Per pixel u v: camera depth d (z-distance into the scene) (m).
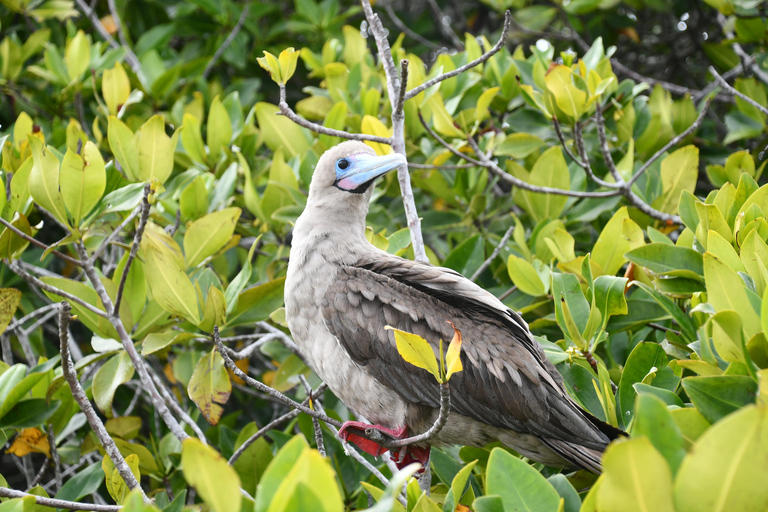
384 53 9.96
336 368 9.37
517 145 12.73
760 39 13.95
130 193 9.30
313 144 13.06
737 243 8.21
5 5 16.44
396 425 9.26
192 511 6.91
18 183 9.57
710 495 4.28
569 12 17.36
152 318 10.19
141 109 15.59
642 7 17.22
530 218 13.14
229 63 18.58
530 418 8.59
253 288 10.13
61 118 15.62
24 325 14.07
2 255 9.00
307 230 9.90
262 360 13.43
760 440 4.12
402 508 6.50
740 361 6.36
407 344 6.03
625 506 4.40
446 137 13.21
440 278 9.20
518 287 10.24
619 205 12.73
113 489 7.55
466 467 6.32
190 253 10.30
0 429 9.24
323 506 4.12
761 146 14.09
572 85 10.91
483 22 20.55
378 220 13.17
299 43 18.64
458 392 8.77
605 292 8.45
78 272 15.52
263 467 10.09
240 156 12.27
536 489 5.66
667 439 4.62
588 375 8.80
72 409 10.37
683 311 8.70
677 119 13.80
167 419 8.52
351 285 9.27
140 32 19.12
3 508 6.29
